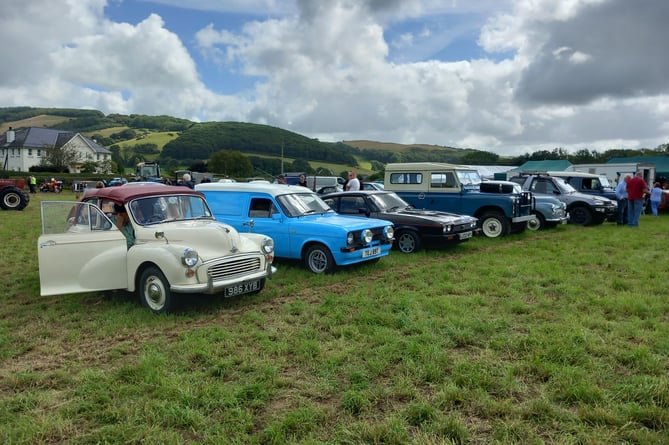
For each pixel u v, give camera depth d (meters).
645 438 2.94
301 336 4.92
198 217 6.90
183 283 5.59
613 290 6.64
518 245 11.12
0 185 20.69
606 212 15.23
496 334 4.85
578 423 3.16
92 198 6.64
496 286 6.90
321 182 30.25
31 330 5.35
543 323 5.16
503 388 3.60
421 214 10.41
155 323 5.48
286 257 8.49
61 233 5.92
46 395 3.67
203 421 3.23
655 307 5.61
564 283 6.97
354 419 3.28
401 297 6.37
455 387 3.59
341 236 7.80
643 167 26.77
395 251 10.37
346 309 5.85
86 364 4.35
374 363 4.11
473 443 2.97
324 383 3.80
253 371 4.09
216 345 4.67
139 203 6.39
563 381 3.67
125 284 6.14
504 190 12.55
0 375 4.14
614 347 4.38
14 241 11.89
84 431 3.20
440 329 5.00
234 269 5.99
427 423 3.19
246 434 3.09
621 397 3.47
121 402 3.57
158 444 2.98
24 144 71.69
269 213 8.65
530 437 2.98
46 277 5.83
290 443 2.96
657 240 11.41
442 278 7.57
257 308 6.11
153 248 5.79
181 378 3.89
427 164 13.26
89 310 6.09
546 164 42.97
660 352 4.29
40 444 3.04
